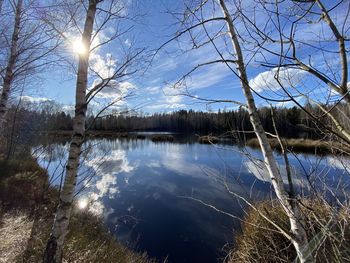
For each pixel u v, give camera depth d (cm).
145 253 750
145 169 1989
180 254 786
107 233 825
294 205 183
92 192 1279
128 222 978
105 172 1756
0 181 967
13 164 1140
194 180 1639
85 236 663
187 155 2733
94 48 378
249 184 1041
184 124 8731
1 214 708
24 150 1234
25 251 499
